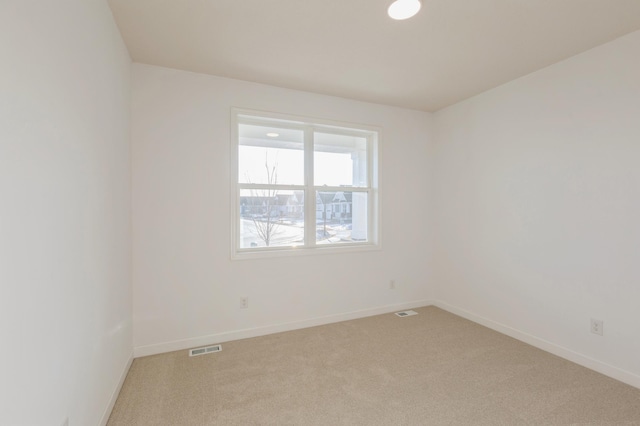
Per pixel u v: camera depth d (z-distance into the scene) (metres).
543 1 1.79
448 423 1.76
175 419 1.79
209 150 2.78
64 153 1.22
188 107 2.71
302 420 1.79
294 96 3.13
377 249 3.59
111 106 1.89
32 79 0.99
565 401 1.95
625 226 2.15
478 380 2.20
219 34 2.14
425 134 3.88
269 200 3.15
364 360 2.49
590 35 2.16
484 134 3.23
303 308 3.20
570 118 2.47
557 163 2.57
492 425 1.74
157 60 2.52
